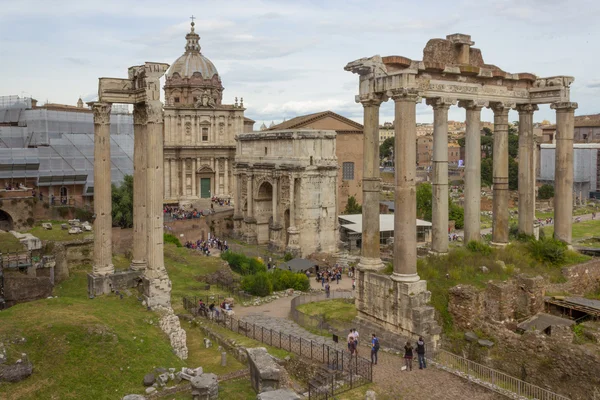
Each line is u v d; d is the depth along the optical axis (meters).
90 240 56.47
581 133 174.75
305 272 73.19
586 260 41.38
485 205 134.62
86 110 102.12
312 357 32.09
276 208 90.38
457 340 31.97
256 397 24.50
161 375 27.30
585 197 159.00
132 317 34.31
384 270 36.03
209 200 115.75
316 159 87.56
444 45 38.16
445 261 37.81
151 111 38.41
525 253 40.94
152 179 38.62
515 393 26.06
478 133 40.50
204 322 41.72
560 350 27.78
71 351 27.59
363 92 35.59
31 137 91.00
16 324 29.14
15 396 24.22
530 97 43.31
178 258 65.56
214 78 124.88
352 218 103.19
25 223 69.19
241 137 99.44
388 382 28.22
